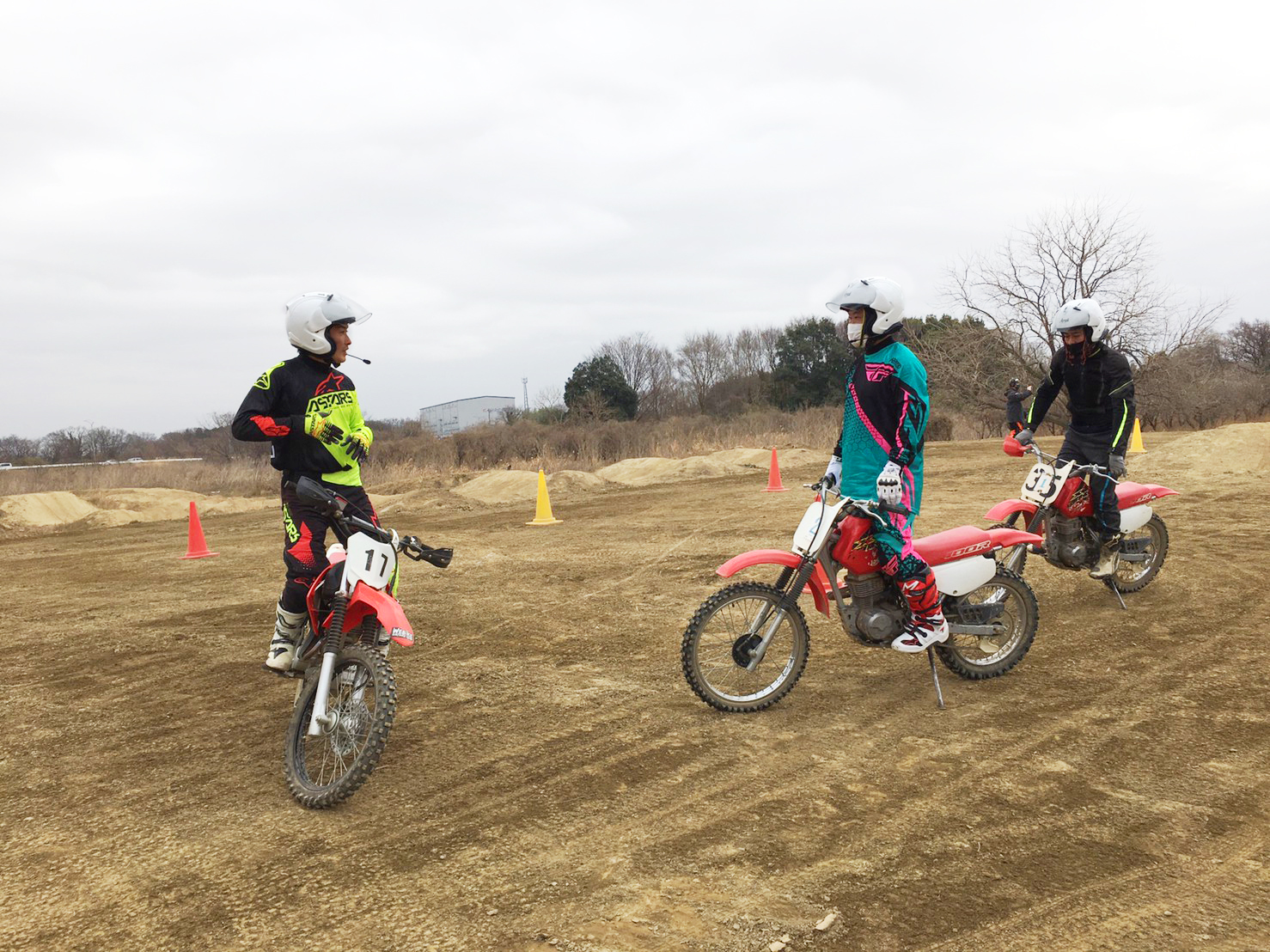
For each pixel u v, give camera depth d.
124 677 5.95
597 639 6.43
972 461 18.02
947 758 4.11
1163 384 29.42
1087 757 4.04
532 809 3.76
